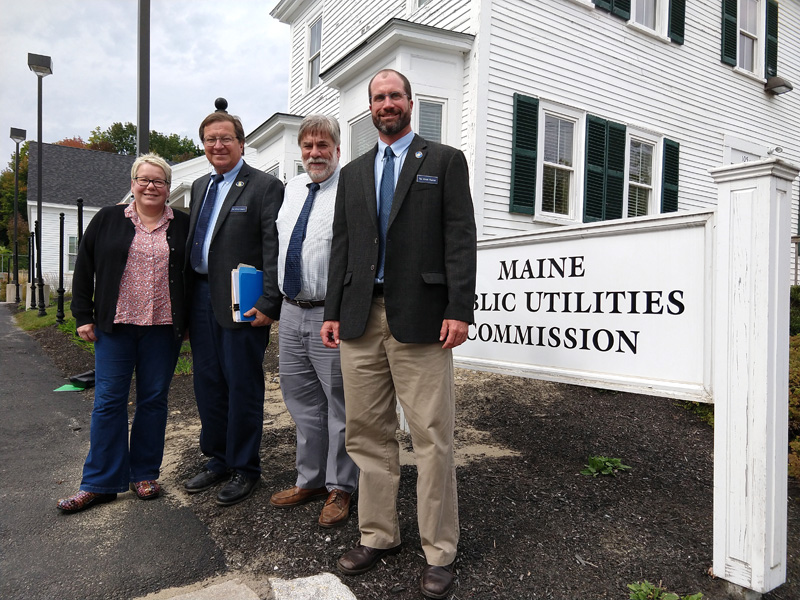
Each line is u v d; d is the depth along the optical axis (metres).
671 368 2.32
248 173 2.96
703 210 2.19
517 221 7.55
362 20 10.09
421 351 2.11
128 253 2.80
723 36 9.98
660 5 9.08
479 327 3.43
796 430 3.61
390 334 2.16
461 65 7.30
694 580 2.14
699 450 3.78
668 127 9.25
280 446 3.70
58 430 4.14
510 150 7.42
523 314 3.09
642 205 9.11
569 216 8.10
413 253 2.09
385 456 2.29
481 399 4.89
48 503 2.86
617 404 4.82
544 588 2.10
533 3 7.55
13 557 2.31
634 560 2.29
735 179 1.97
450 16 7.67
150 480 2.94
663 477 3.25
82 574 2.18
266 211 2.85
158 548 2.38
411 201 2.11
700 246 2.23
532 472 3.28
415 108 7.12
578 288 2.75
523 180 7.48
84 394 5.23
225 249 2.84
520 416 4.45
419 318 2.07
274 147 11.47
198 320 2.99
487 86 7.15
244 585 2.07
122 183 30.66
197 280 3.01
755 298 1.93
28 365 6.54
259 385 2.91
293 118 10.77
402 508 2.76
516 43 7.40
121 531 2.54
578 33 8.04
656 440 3.96
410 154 2.17
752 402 1.95
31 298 13.35
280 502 2.75
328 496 2.72
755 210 1.92
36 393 5.23
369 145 8.20
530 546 2.40
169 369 3.01
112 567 2.23
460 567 2.23
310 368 2.75
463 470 3.29
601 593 2.08
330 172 2.65
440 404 2.10
